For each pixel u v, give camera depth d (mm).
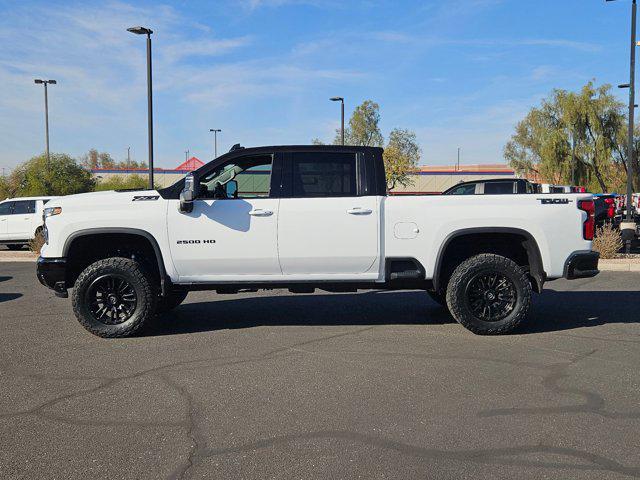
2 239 19719
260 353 5727
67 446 3617
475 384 4711
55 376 5059
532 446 3541
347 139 48406
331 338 6320
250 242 6387
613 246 14305
